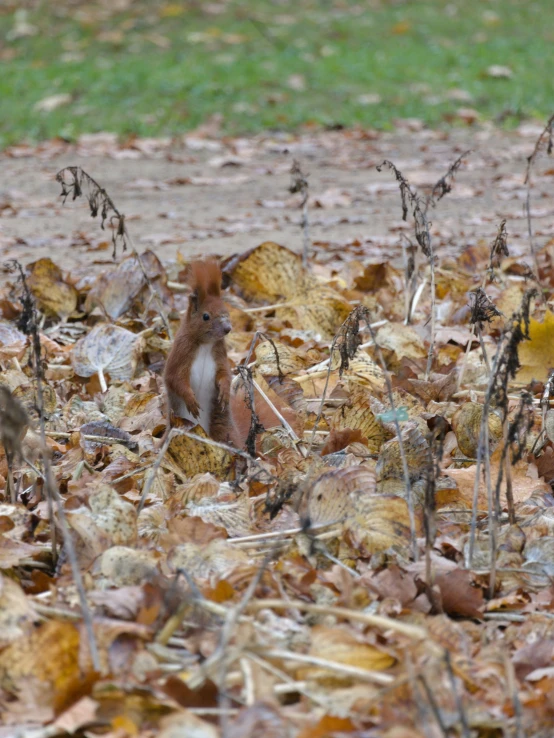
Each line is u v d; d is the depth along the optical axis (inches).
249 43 1469.0
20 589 187.2
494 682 176.6
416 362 369.1
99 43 1453.0
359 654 175.9
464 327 425.4
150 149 1052.5
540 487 265.7
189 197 826.2
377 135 1121.4
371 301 440.8
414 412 308.3
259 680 162.6
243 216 737.6
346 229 688.4
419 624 192.7
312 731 150.2
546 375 346.3
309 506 231.8
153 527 234.5
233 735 150.2
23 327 232.8
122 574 202.2
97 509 221.6
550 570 223.3
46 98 1232.2
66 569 211.3
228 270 446.6
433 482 206.7
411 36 1536.7
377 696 160.9
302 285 436.8
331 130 1152.8
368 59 1406.3
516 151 1018.7
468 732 150.6
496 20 1599.4
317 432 308.0
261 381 313.3
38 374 230.1
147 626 180.9
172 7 1576.0
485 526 244.2
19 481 262.1
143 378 360.5
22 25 1489.9
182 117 1169.4
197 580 203.5
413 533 219.1
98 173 934.4
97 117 1169.4
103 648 173.5
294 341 395.2
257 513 243.3
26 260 581.6
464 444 295.4
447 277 477.1
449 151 1031.6
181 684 164.2
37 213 753.6
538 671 182.1
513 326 229.0
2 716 164.1
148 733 158.7
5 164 977.5
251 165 977.5
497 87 1306.6
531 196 802.8
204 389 303.4
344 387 333.7
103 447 290.5
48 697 168.6
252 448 267.4
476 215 729.6
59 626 173.6
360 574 219.0
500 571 218.4
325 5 1669.5
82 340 372.2
